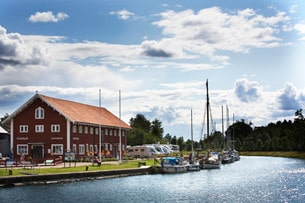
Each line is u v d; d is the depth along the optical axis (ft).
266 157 636.48
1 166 262.88
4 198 184.85
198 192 213.87
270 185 243.60
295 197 200.13
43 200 183.32
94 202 183.11
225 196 201.67
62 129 342.44
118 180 254.27
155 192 211.61
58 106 349.61
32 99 346.95
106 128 402.11
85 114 378.53
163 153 475.31
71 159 306.76
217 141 606.14
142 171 292.81
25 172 228.22
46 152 345.10
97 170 256.52
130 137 584.40
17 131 351.87
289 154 643.86
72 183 231.71
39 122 347.97
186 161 337.93
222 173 318.86
